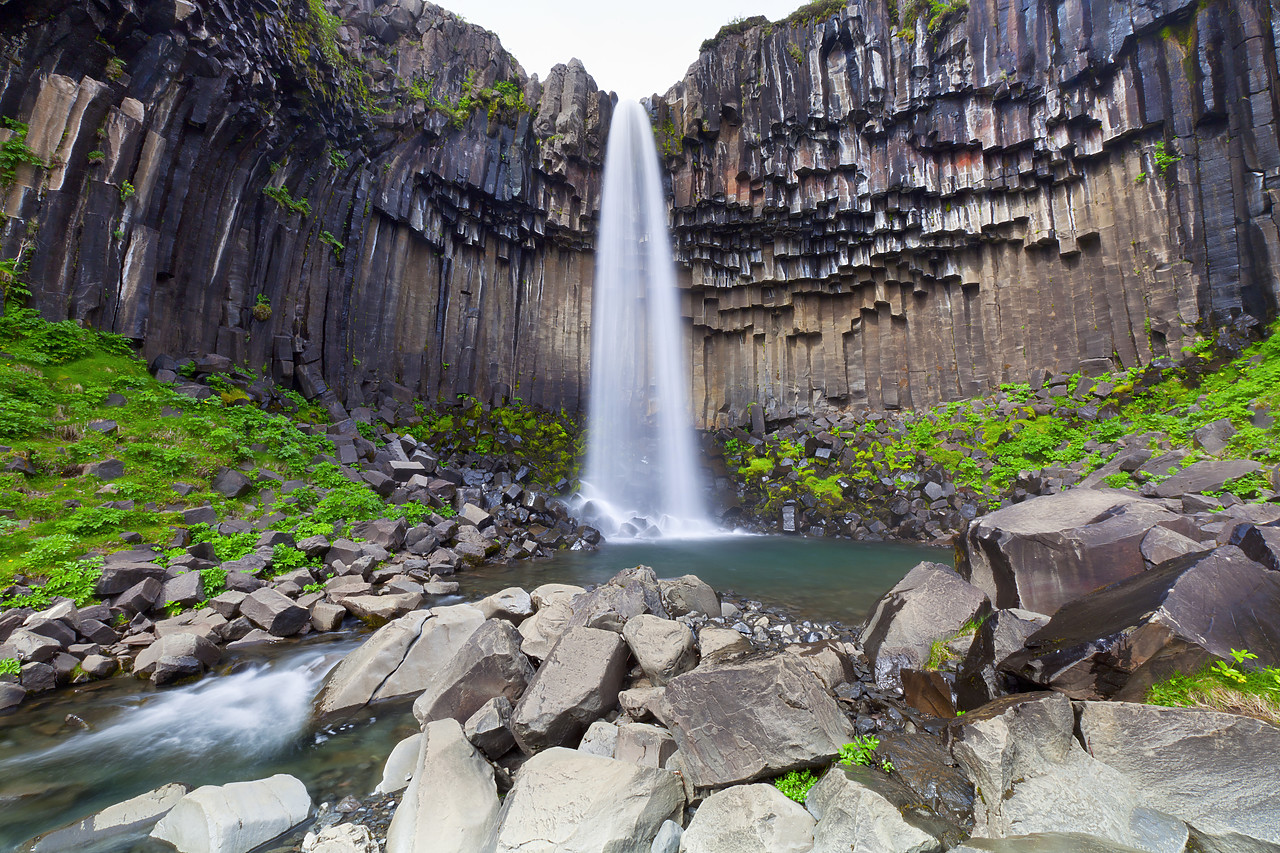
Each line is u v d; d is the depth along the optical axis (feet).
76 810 13.35
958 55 69.21
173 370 40.22
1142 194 61.26
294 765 15.29
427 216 69.26
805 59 75.36
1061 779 10.98
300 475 39.09
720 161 78.54
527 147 75.36
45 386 31.45
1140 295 60.54
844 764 12.42
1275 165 52.19
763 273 84.07
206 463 33.86
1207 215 56.18
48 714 17.52
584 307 83.30
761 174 76.33
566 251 83.51
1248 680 11.60
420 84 65.87
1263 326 51.60
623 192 82.99
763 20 79.05
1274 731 10.17
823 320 84.33
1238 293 53.78
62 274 35.24
